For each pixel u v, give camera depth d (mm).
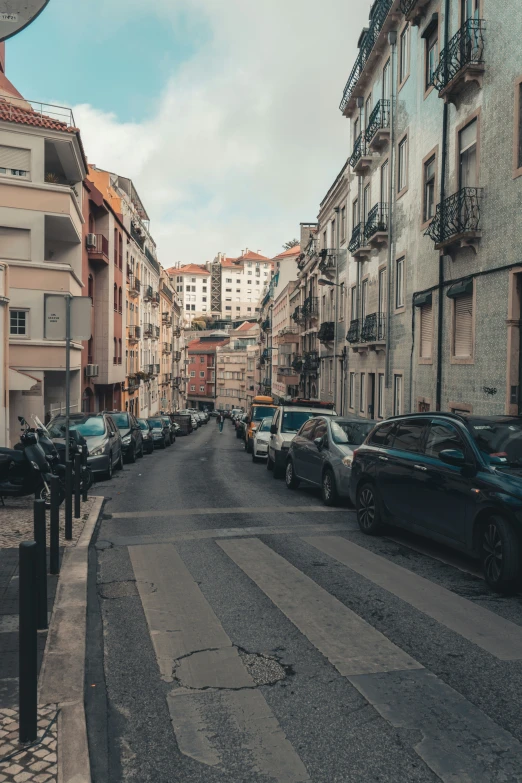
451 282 15016
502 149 12492
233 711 3723
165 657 4484
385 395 20859
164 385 71625
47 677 4082
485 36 13164
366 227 22656
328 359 34375
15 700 3744
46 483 10477
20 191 23312
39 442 11391
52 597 5688
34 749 3242
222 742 3400
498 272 12633
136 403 48719
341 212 31391
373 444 8812
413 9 17391
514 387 12156
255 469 18938
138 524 9375
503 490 6000
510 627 5055
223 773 3127
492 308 12867
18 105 26359
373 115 21844
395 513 7910
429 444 7551
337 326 31125
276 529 8930
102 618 5281
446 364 15305
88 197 31750
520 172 11773
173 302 80312
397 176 20438
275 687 4020
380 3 21469
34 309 23531
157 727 3557
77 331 9172
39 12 3322
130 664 4379
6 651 4438
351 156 26297
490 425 7051
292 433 16172
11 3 3309
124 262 41344
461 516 6539
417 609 5469
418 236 17734
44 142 24156
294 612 5387
